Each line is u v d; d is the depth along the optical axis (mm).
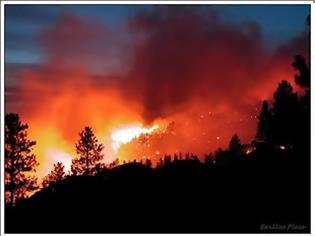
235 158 44969
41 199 42156
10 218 36781
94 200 40031
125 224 32969
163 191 39812
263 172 37500
